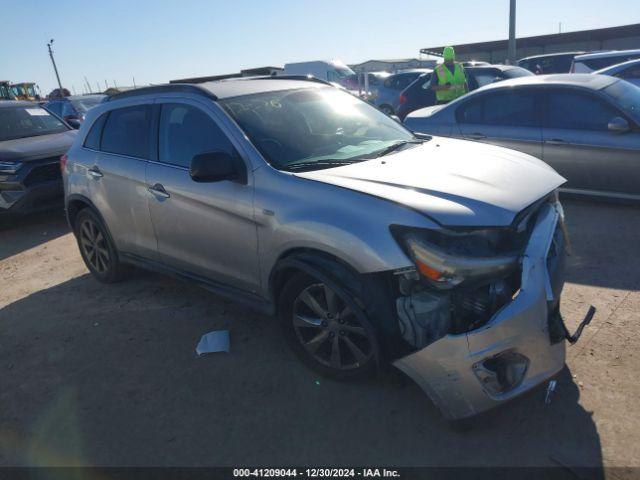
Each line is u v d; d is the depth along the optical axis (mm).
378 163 3395
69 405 3352
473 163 3365
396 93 15492
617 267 4598
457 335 2590
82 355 3920
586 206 6348
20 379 3691
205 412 3176
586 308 3943
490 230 2697
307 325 3305
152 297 4781
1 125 8141
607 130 6012
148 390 3430
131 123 4449
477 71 12117
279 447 2855
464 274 2633
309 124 3891
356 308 2896
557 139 6297
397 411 3035
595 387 3070
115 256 4883
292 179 3225
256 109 3816
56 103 15953
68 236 7074
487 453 2693
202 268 3955
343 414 3049
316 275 3023
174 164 3994
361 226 2832
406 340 2846
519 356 2656
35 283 5449
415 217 2711
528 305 2629
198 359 3719
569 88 6297
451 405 2662
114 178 4473
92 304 4758
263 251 3377
